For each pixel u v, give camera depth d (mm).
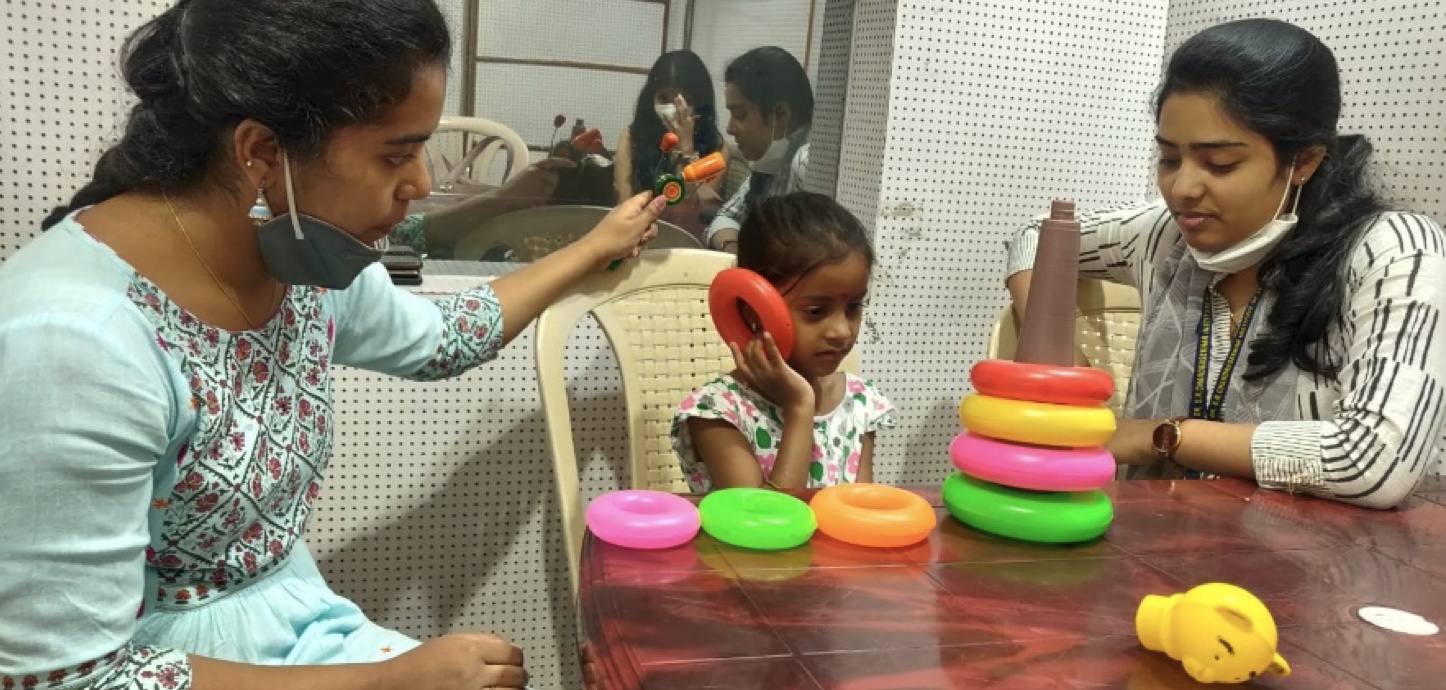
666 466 1655
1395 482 1206
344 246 961
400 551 1758
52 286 864
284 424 1058
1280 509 1204
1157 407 1589
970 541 1046
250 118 872
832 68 2088
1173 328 1581
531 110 2078
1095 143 2029
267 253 965
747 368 1425
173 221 946
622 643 784
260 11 856
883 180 1885
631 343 1608
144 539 898
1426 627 886
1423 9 1596
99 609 854
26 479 812
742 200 2211
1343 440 1231
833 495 1070
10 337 823
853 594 897
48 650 834
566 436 1482
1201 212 1395
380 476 1714
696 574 923
